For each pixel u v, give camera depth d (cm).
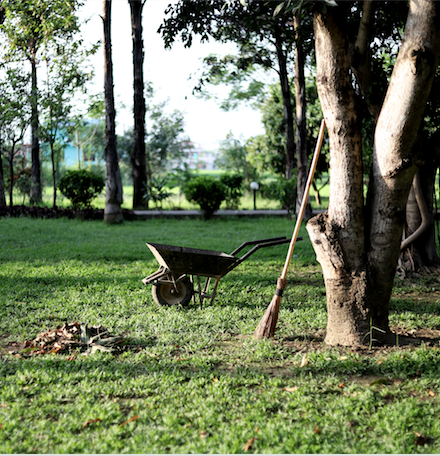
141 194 2170
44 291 698
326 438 309
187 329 531
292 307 624
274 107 2353
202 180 1817
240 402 358
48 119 1759
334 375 404
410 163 416
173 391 376
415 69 381
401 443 301
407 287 746
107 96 1614
